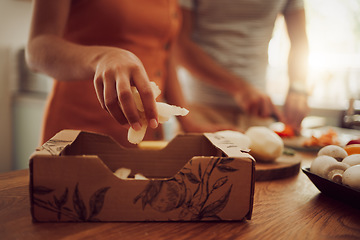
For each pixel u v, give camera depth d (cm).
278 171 62
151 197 40
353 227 41
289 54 135
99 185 39
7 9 172
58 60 55
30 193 38
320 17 211
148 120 39
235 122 126
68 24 82
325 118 195
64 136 48
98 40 82
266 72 135
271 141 66
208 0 117
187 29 114
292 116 116
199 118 128
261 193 53
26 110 170
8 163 179
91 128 84
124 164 54
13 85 180
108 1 79
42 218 39
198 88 130
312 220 43
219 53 122
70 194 39
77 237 36
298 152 87
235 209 41
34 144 170
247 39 123
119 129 85
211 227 40
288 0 129
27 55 64
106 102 40
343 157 55
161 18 87
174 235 37
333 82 207
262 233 39
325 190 50
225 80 107
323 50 213
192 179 40
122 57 43
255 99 103
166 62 98
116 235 37
